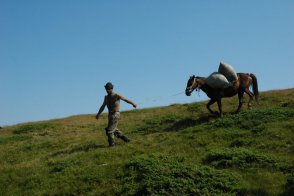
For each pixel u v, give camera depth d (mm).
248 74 23688
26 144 24547
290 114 20594
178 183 13625
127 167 15781
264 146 16812
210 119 23047
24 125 32562
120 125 26406
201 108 26938
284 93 28141
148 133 23094
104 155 18016
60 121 32562
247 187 13383
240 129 19656
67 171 16547
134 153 17969
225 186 13430
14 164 19797
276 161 15062
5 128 32594
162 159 16031
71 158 18188
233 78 22766
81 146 20969
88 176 15555
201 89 22938
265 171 14469
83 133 26719
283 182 13445
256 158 15273
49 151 21844
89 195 14359
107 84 19672
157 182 13766
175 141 19125
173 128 22969
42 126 30781
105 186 14773
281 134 17766
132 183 14422
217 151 16250
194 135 19562
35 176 16656
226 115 22391
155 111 30391
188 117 25000
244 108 25500
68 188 15023
